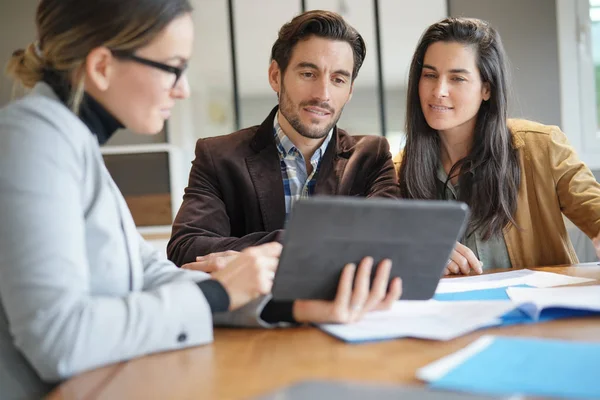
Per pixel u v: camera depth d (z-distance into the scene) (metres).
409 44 3.41
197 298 0.89
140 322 0.82
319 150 1.84
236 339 0.91
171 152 3.38
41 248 0.78
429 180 2.01
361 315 0.96
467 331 0.87
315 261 0.92
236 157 1.82
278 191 1.80
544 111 3.35
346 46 1.75
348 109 3.45
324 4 3.45
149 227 3.39
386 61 3.43
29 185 0.80
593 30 3.29
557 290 1.14
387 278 0.96
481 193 1.91
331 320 0.95
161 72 0.94
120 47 0.92
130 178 3.39
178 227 1.75
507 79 1.93
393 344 0.83
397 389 0.60
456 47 1.87
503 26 3.36
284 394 0.59
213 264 1.42
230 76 3.50
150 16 0.91
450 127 1.91
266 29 3.48
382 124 3.43
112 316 0.80
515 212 1.92
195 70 3.51
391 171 1.88
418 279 0.98
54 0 0.93
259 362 0.77
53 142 0.85
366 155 1.88
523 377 0.61
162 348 0.84
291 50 1.75
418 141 2.01
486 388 0.59
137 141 3.52
